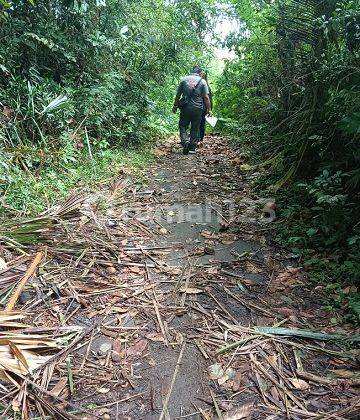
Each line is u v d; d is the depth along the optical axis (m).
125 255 3.58
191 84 7.07
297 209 4.42
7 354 2.25
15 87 5.30
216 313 2.89
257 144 6.70
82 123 5.99
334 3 4.68
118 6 7.18
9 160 4.55
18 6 5.82
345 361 2.47
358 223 3.58
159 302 2.98
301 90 5.28
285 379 2.33
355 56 4.27
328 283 3.23
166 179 5.79
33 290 2.96
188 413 2.12
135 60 7.59
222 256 3.69
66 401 2.13
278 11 5.32
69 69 6.47
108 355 2.47
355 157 4.00
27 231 3.46
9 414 2.02
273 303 3.03
